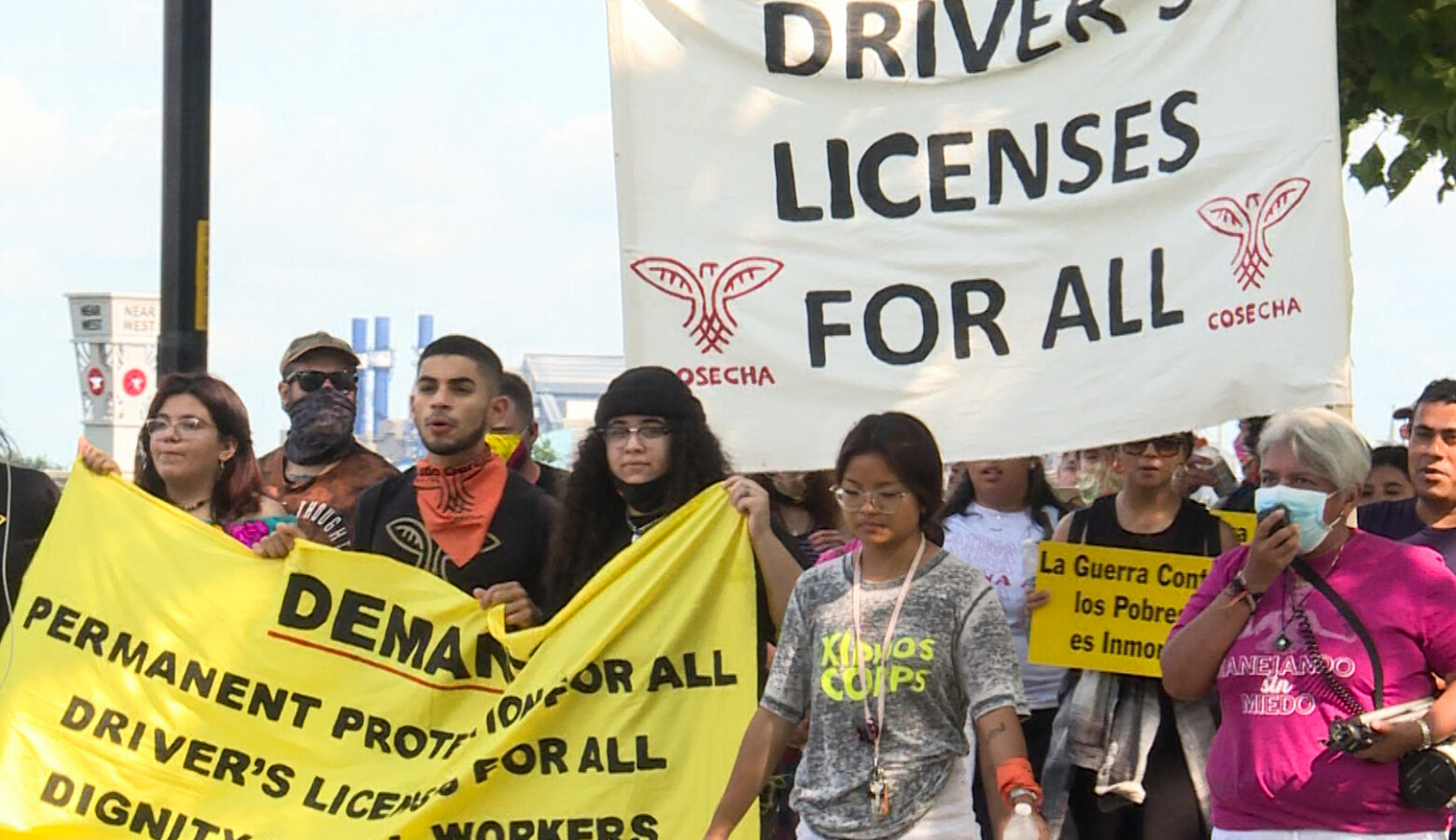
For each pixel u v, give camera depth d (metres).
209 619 9.78
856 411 9.78
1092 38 9.68
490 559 9.73
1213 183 9.48
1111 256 9.59
